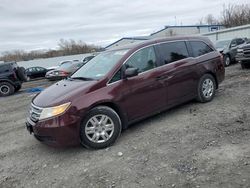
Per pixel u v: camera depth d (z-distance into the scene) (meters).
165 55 6.15
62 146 4.92
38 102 5.07
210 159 4.15
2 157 5.32
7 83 15.51
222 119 5.71
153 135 5.32
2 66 15.58
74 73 6.18
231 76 11.00
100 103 5.02
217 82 7.30
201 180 3.65
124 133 5.61
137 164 4.29
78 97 4.85
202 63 6.83
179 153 4.46
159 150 4.66
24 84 22.75
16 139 6.29
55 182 4.13
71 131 4.75
